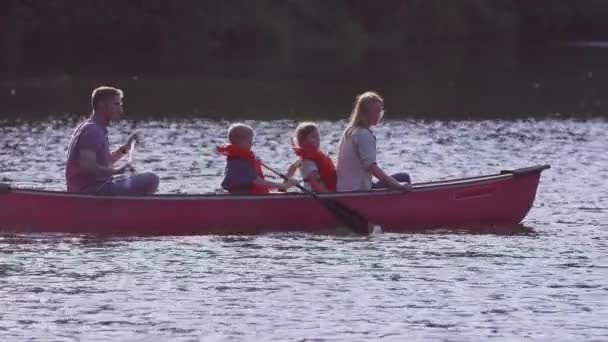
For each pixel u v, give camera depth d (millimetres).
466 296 34562
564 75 146125
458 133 80875
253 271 37500
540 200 51844
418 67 160250
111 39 173875
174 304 33500
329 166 45688
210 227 43375
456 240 42844
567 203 51094
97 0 174375
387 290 35156
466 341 30141
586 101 108500
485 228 45281
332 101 106000
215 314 32469
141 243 41656
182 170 60281
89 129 43375
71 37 170875
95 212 42812
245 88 118438
